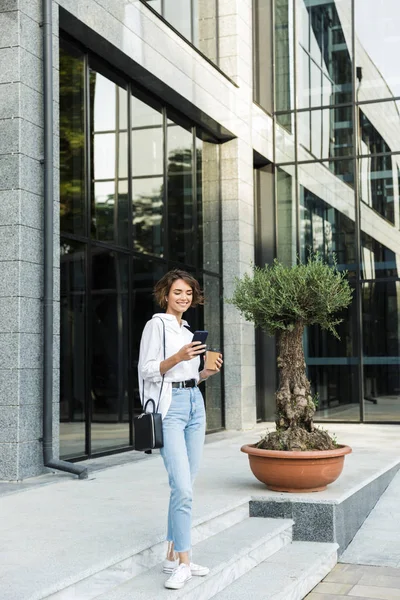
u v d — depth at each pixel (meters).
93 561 4.30
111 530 5.12
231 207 13.80
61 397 8.94
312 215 15.39
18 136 7.75
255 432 13.25
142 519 5.52
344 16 15.38
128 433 10.52
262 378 15.48
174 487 4.38
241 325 13.62
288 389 6.88
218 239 13.78
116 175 10.38
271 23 15.72
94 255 9.74
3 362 7.64
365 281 14.97
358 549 6.46
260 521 6.22
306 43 15.58
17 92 7.78
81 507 6.04
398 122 14.93
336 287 6.83
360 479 7.38
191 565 4.63
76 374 9.26
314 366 15.19
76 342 9.26
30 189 7.91
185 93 11.77
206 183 13.41
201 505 5.96
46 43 8.15
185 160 12.63
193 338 4.38
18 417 7.55
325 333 15.13
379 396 14.73
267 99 15.70
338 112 15.32
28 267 7.82
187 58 11.91
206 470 8.15
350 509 6.68
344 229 15.15
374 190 15.03
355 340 14.94
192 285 4.66
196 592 4.48
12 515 5.73
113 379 10.16
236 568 5.13
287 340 6.95
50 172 8.07
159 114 11.73
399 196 14.84
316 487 6.56
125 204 10.59
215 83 12.92
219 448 10.59
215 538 5.61
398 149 14.92
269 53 15.71
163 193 11.74
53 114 8.34
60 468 7.84
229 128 13.43
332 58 15.41
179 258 12.27
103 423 9.89
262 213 15.70
